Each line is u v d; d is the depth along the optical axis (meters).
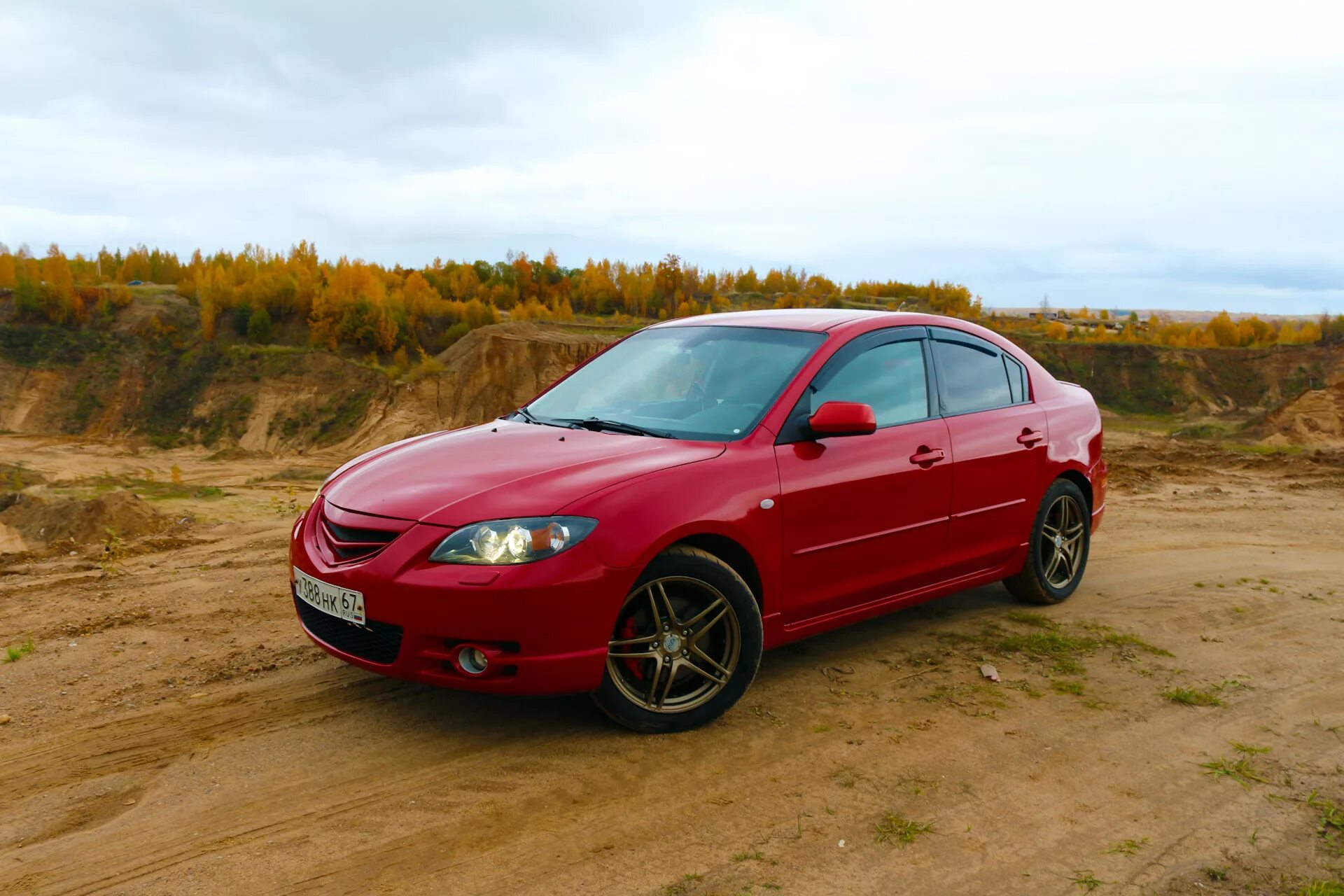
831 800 2.83
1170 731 3.42
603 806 2.79
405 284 196.12
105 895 2.35
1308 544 7.23
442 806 2.79
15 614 4.97
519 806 2.79
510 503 3.08
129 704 3.65
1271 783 3.01
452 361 109.38
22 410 121.12
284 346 129.50
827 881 2.40
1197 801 2.88
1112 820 2.74
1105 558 6.43
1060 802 2.85
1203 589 5.56
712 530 3.30
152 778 3.01
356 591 3.12
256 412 114.06
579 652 3.04
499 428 3.97
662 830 2.65
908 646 4.33
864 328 4.17
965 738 3.32
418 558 3.03
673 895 2.32
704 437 3.63
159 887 2.38
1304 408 38.19
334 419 109.56
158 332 132.25
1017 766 3.10
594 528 3.04
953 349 4.56
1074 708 3.62
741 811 2.76
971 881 2.41
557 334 110.19
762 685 3.81
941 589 4.38
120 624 4.76
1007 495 4.56
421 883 2.39
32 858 2.53
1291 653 4.39
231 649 4.34
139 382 125.38
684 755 3.13
